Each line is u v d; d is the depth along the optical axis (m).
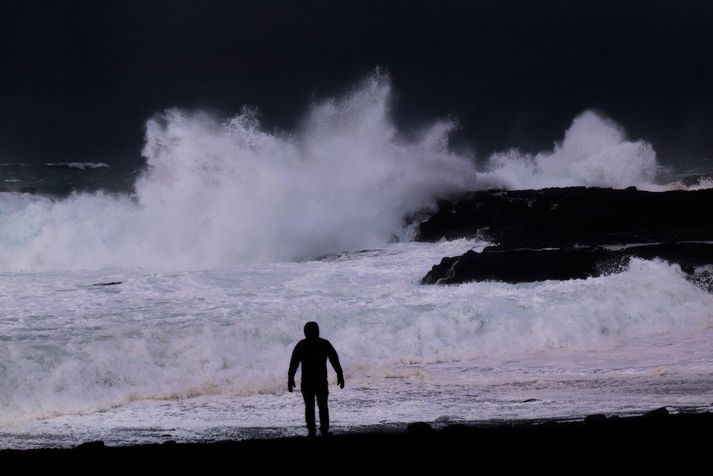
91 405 45.38
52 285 81.94
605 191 116.81
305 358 34.91
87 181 150.62
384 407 43.97
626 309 69.69
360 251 103.56
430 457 29.39
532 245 93.06
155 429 39.72
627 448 29.81
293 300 73.62
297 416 42.72
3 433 39.00
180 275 87.00
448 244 105.94
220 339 57.59
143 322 64.50
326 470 28.31
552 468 27.27
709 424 33.66
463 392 48.06
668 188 157.50
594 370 54.38
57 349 52.78
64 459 30.80
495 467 27.66
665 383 49.06
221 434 38.12
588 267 81.62
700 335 66.25
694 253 85.31
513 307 68.44
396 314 66.38
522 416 40.19
